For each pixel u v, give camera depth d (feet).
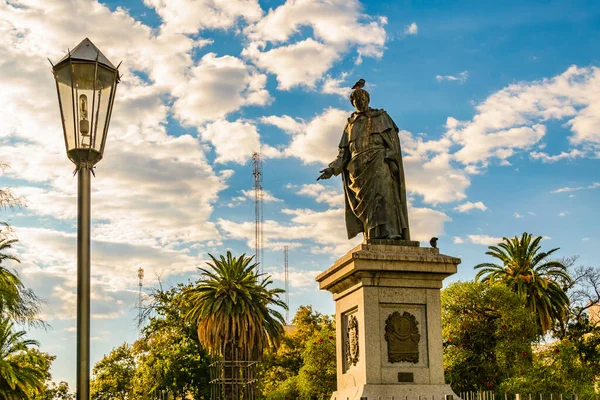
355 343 46.14
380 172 48.91
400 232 48.91
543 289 176.04
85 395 28.14
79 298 28.99
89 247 29.81
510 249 180.45
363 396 43.37
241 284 187.73
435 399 44.24
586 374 156.66
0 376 147.43
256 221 228.43
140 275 226.58
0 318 129.18
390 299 45.52
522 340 164.25
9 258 124.16
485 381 162.40
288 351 252.62
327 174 50.57
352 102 50.83
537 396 148.05
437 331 45.70
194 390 215.51
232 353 181.37
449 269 45.80
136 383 224.12
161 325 221.87
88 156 30.63
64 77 31.07
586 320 181.37
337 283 48.57
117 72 31.96
